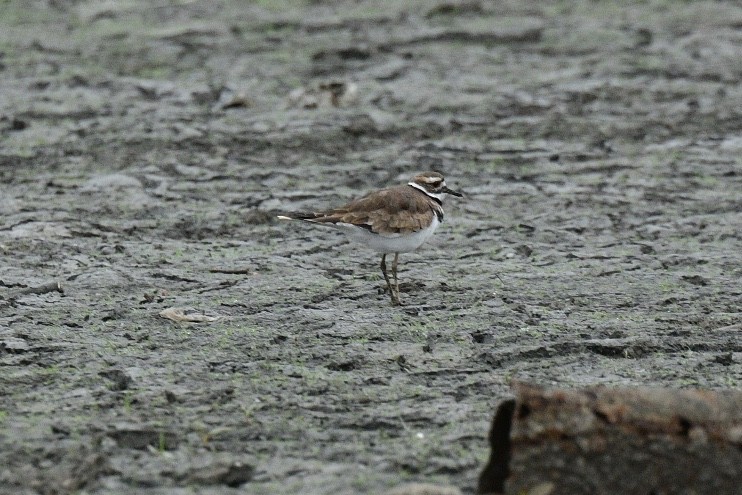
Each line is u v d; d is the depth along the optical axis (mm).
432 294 14164
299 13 30219
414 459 9648
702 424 8555
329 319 13125
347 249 15961
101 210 17422
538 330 12797
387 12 30172
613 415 8555
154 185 18562
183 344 12336
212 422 10406
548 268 15172
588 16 29781
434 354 12125
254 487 9203
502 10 30391
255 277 14773
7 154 19906
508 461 8852
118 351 12094
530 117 22031
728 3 30906
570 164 19703
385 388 11242
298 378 11453
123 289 14234
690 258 15523
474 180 18938
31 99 22984
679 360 11992
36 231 16359
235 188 18484
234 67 25234
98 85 23906
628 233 16688
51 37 27953
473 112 22266
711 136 21000
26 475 9297
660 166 19578
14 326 12797
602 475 8570
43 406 10734
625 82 24047
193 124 21484
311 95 22703
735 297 14000
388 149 20328
